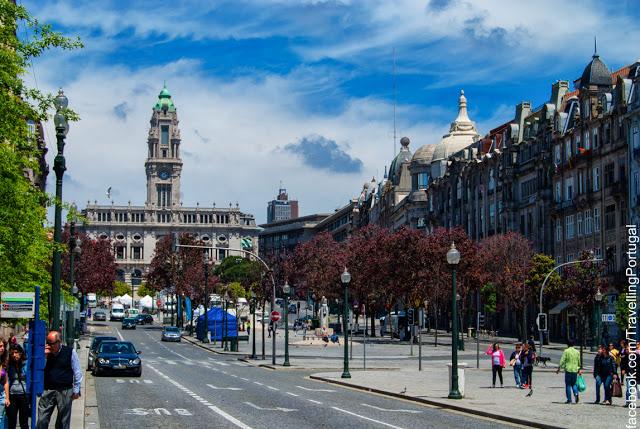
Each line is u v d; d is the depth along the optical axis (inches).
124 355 1921.8
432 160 5836.6
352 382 1774.1
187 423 1019.3
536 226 4057.6
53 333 772.0
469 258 3676.2
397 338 4333.2
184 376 1953.7
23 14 1043.9
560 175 3821.4
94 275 4559.5
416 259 3705.7
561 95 4074.8
